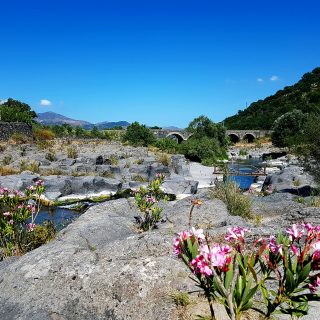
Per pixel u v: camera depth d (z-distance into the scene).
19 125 36.19
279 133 61.09
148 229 8.28
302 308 3.27
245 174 28.94
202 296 4.54
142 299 4.57
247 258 3.20
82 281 4.92
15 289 4.96
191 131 59.28
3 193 8.27
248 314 4.26
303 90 125.31
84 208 16.73
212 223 7.94
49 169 22.80
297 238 3.15
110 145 38.25
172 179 22.23
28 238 8.29
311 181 17.02
